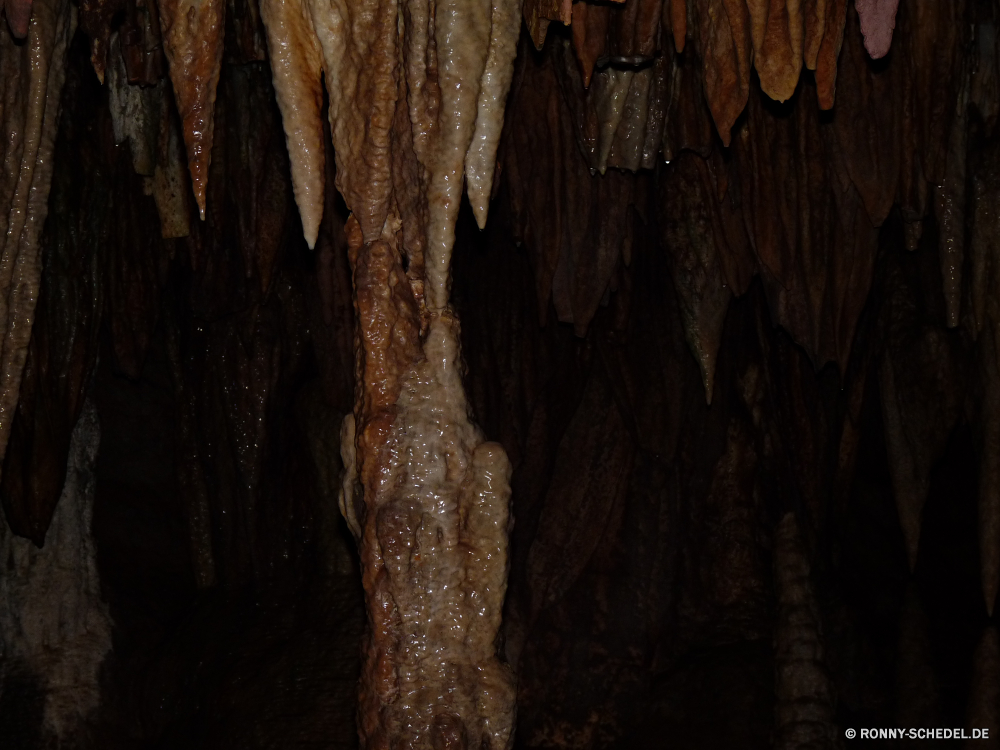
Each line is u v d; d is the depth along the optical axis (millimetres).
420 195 3848
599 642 8273
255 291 8109
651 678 8180
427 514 3818
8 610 7551
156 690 7926
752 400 8328
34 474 6691
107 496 8305
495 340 7945
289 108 3785
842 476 7734
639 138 5645
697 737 7398
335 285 7207
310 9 3703
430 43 3729
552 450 8375
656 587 8375
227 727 7250
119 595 8125
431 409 3875
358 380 3957
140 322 7207
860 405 7414
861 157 5496
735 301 8250
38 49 4258
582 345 8312
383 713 3768
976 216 5504
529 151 6211
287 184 7051
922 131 5168
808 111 5680
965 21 5191
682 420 8359
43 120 4367
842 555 8312
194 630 8094
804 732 6160
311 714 7141
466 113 3713
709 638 8266
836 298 5891
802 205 5836
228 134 6805
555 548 8406
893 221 6676
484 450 3898
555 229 6266
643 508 8445
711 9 4539
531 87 6039
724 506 8484
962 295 5773
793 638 6320
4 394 4391
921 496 6379
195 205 6543
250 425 8305
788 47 4113
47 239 6516
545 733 8023
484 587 3850
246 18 5535
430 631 3787
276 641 7859
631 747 7688
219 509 8500
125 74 5918
